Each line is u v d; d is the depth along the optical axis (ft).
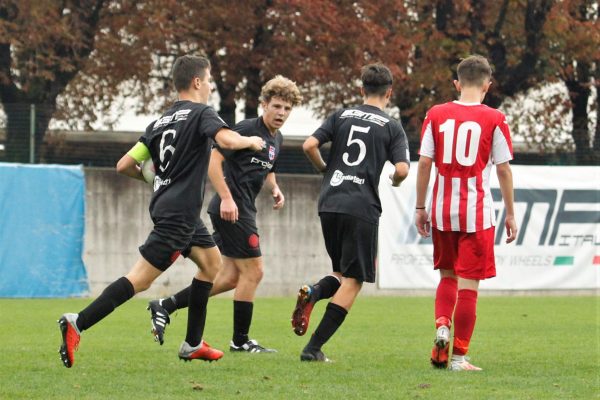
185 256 73.67
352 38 227.81
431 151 76.28
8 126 173.58
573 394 63.72
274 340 101.45
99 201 179.22
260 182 89.86
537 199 188.55
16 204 170.19
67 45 224.53
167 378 69.05
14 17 224.53
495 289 186.91
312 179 188.75
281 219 187.62
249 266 89.30
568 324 125.08
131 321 124.26
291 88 89.04
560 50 249.96
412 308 153.28
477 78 76.38
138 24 228.63
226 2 224.94
